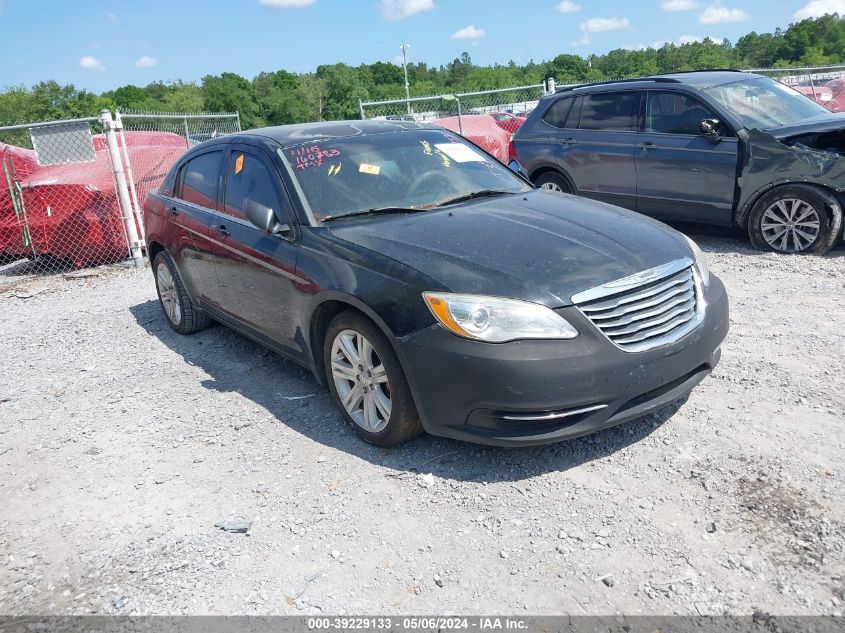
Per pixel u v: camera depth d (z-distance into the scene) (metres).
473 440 3.46
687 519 3.15
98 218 9.48
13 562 3.25
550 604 2.73
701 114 7.67
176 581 3.02
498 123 17.45
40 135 9.23
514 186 5.02
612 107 8.47
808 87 15.25
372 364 3.83
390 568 3.00
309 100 114.88
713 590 2.73
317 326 4.17
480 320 3.30
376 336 3.68
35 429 4.63
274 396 4.78
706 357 3.73
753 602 2.65
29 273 9.64
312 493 3.59
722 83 7.94
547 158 9.05
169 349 5.97
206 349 5.87
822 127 7.03
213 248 5.12
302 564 3.07
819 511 3.11
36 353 6.20
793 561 2.83
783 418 3.91
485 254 3.63
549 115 9.16
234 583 2.98
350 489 3.58
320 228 4.21
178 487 3.76
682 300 3.68
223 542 3.26
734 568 2.83
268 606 2.83
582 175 8.73
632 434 3.89
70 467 4.08
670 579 2.80
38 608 2.93
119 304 7.64
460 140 5.39
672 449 3.71
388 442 3.84
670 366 3.51
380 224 4.17
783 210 7.19
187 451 4.14
